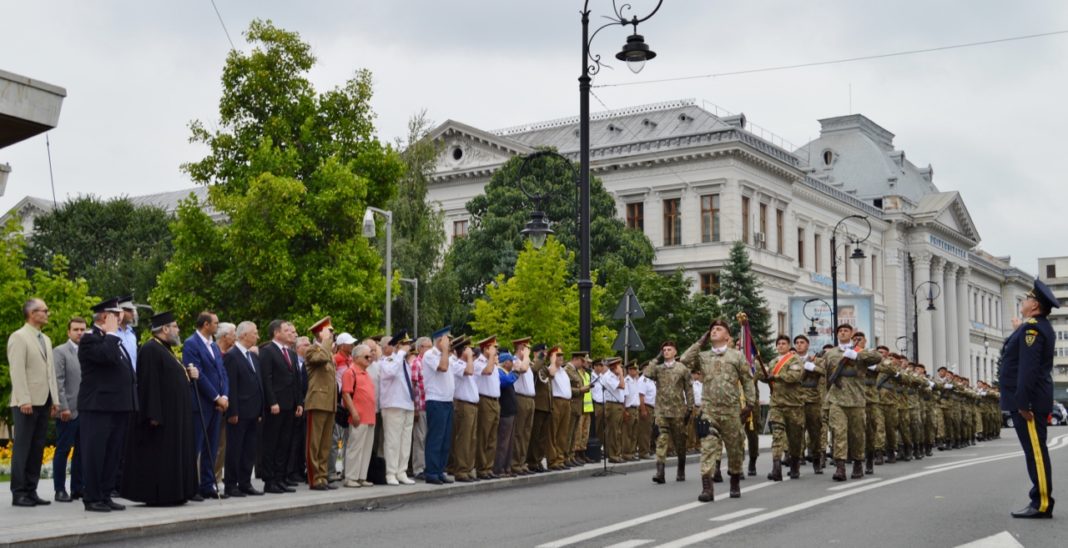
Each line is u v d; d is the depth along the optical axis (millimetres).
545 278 40969
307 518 12352
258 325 34781
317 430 15328
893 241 86250
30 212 82750
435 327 45031
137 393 12750
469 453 16953
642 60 22234
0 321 29406
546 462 20609
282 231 33719
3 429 30047
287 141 35938
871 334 44500
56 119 9727
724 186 61031
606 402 22344
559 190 54219
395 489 15305
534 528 10883
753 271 59781
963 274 100000
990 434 39094
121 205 67062
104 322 12383
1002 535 9766
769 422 18047
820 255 74125
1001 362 11625
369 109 37594
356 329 35438
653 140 63688
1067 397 88500
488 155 67250
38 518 11430
